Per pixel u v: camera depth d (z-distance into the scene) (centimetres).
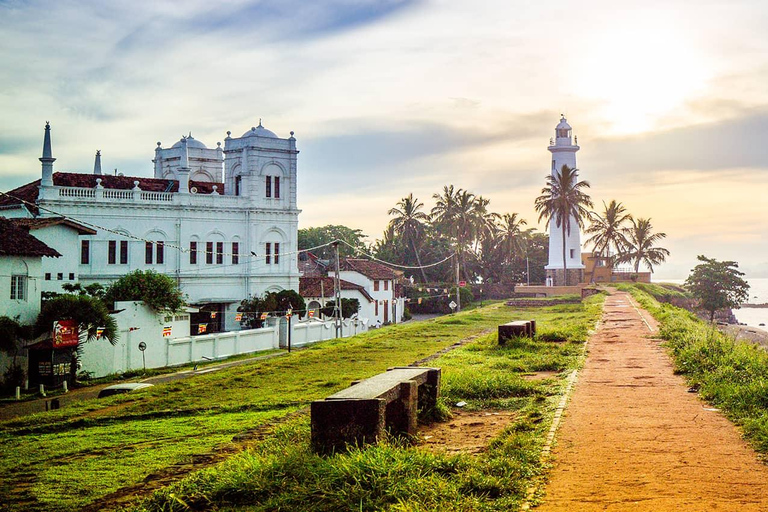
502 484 927
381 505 882
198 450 1407
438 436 1277
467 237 9944
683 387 1638
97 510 1027
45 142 5772
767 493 879
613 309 4728
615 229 10494
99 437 1700
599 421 1287
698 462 1015
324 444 1088
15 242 3491
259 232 6775
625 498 873
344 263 8094
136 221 6162
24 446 1653
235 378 2525
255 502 966
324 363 2797
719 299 8994
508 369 2067
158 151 7788
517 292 8525
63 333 3453
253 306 6044
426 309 9481
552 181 8688
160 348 4197
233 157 6956
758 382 1450
